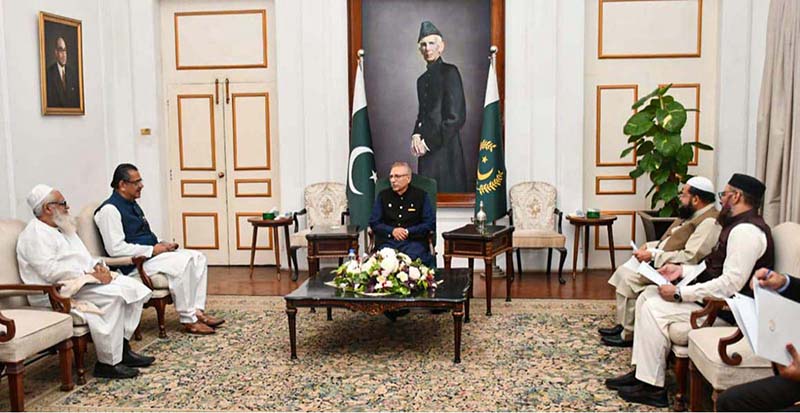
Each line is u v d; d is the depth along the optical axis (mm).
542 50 6883
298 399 3863
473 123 7113
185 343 4879
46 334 3768
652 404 3725
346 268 4566
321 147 7117
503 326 5160
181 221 7523
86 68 6625
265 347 4762
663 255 4422
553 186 6934
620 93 7047
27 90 5746
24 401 3828
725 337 3182
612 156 7105
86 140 6613
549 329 5074
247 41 7277
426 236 5609
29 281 4246
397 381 4105
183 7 7305
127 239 5070
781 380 2826
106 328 4176
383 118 7188
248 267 7457
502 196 6781
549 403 3770
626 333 4637
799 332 2715
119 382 4160
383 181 5793
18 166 5625
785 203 5402
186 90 7383
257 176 7406
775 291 3068
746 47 6688
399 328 5145
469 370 4266
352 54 7090
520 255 7098
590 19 7008
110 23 7062
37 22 5871
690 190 4441
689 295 3660
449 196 7148
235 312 5648
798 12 5215
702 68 6969
